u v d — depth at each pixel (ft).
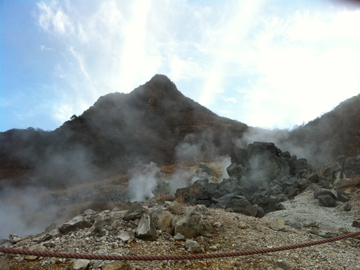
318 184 36.94
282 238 17.76
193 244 14.67
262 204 31.32
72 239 15.28
